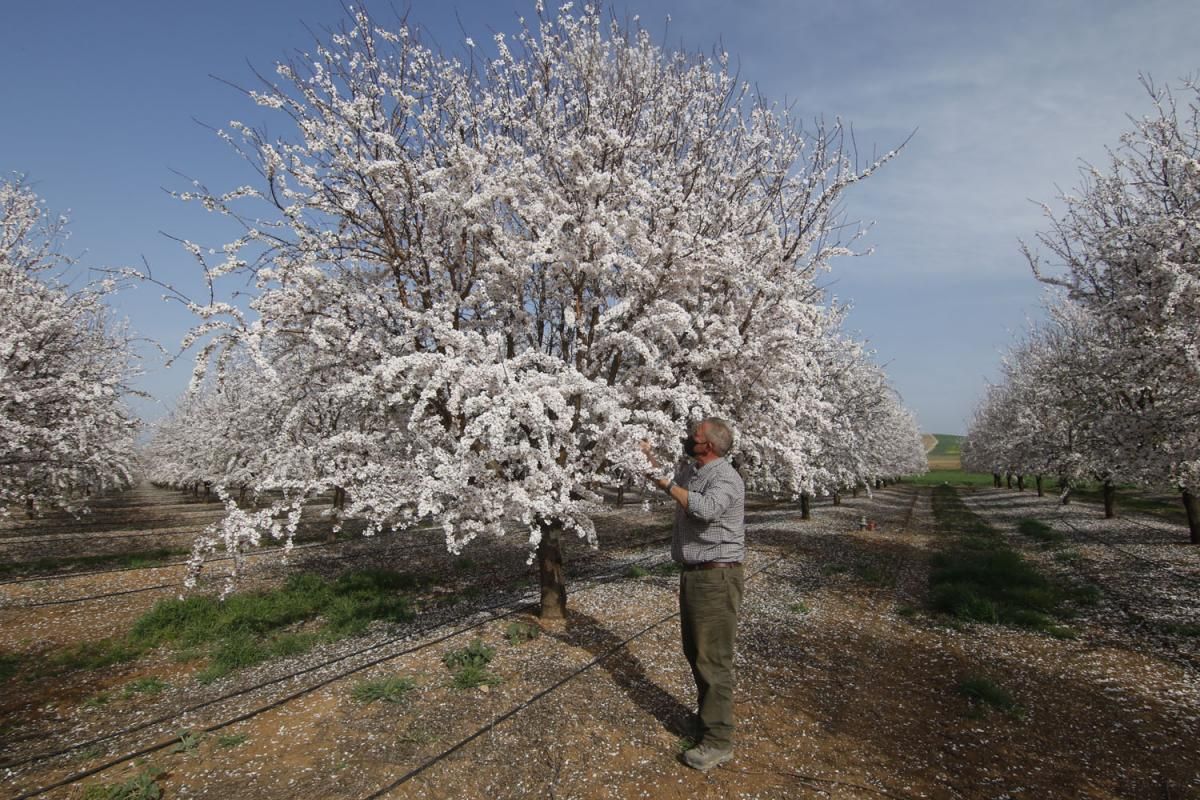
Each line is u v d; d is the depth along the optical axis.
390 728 3.97
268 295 5.01
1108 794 3.31
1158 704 4.45
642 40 7.16
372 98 5.62
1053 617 6.73
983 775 3.49
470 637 5.70
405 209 5.76
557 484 5.42
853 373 16.38
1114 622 6.45
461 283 6.12
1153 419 8.71
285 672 5.16
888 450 26.33
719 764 3.56
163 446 26.72
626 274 5.67
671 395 5.22
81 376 9.30
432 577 9.01
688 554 3.65
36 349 8.68
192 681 5.19
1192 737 3.94
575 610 6.61
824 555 10.87
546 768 3.51
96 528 15.70
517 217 6.42
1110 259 8.84
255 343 4.57
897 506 22.64
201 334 4.60
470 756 3.63
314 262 5.59
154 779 3.47
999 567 8.62
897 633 6.19
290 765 3.57
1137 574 8.63
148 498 28.47
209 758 3.69
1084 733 4.01
